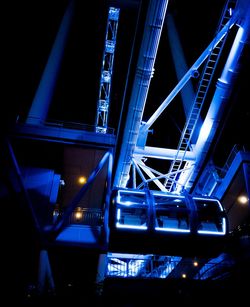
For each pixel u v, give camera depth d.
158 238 23.70
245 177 26.94
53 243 20.97
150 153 31.55
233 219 31.30
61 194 28.09
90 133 24.89
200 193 33.34
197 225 23.86
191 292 18.72
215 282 19.47
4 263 20.89
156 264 33.84
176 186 34.50
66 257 22.34
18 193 22.91
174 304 18.22
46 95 31.03
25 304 17.84
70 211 21.58
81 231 22.12
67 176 27.03
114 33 37.78
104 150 24.86
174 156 31.97
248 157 27.77
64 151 25.00
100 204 28.86
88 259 22.72
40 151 25.02
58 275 23.91
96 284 18.47
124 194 24.55
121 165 31.31
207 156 31.52
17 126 24.06
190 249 24.88
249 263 22.39
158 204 24.69
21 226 21.14
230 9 27.81
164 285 18.95
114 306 17.58
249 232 25.05
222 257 27.81
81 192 22.12
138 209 24.83
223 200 30.75
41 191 23.39
